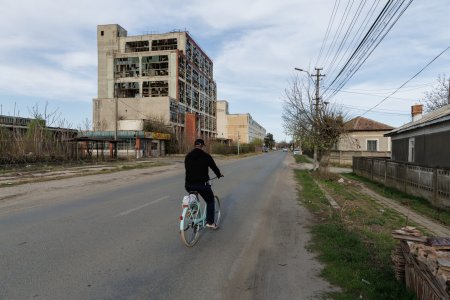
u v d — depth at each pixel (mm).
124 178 17125
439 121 13656
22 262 4738
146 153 49406
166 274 4496
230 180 17188
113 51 81938
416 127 16281
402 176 14367
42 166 22328
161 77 76250
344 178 20234
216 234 6668
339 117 20312
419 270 3508
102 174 18938
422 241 3916
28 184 13883
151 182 15391
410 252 3738
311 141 20797
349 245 5801
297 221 7973
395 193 14188
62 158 25703
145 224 7145
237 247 5824
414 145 17625
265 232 6906
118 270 4562
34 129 24750
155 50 83062
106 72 81562
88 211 8430
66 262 4781
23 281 4117
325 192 13320
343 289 4121
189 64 85125
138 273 4492
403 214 9875
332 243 5938
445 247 3617
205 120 101000
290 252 5582
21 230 6461
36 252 5176
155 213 8297
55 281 4141
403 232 4172
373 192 14984
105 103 71000
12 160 21188
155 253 5328
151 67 77500
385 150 38438
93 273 4426
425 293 3357
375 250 5609
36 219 7445
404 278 4160
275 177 19766
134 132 46250
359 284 4164
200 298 3830
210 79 108062
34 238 5918
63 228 6664
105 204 9477
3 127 24375
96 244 5656
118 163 28531
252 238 6418
